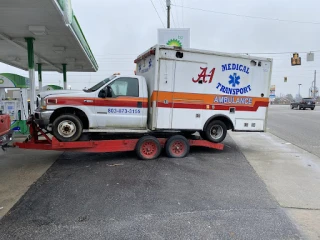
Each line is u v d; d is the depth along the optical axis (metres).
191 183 5.84
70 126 7.24
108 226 3.96
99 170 6.67
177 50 7.70
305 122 19.67
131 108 7.67
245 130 8.77
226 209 4.60
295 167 7.40
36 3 7.36
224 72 8.32
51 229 3.87
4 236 3.68
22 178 6.05
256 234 3.81
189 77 7.92
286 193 5.43
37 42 12.02
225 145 10.46
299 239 3.71
